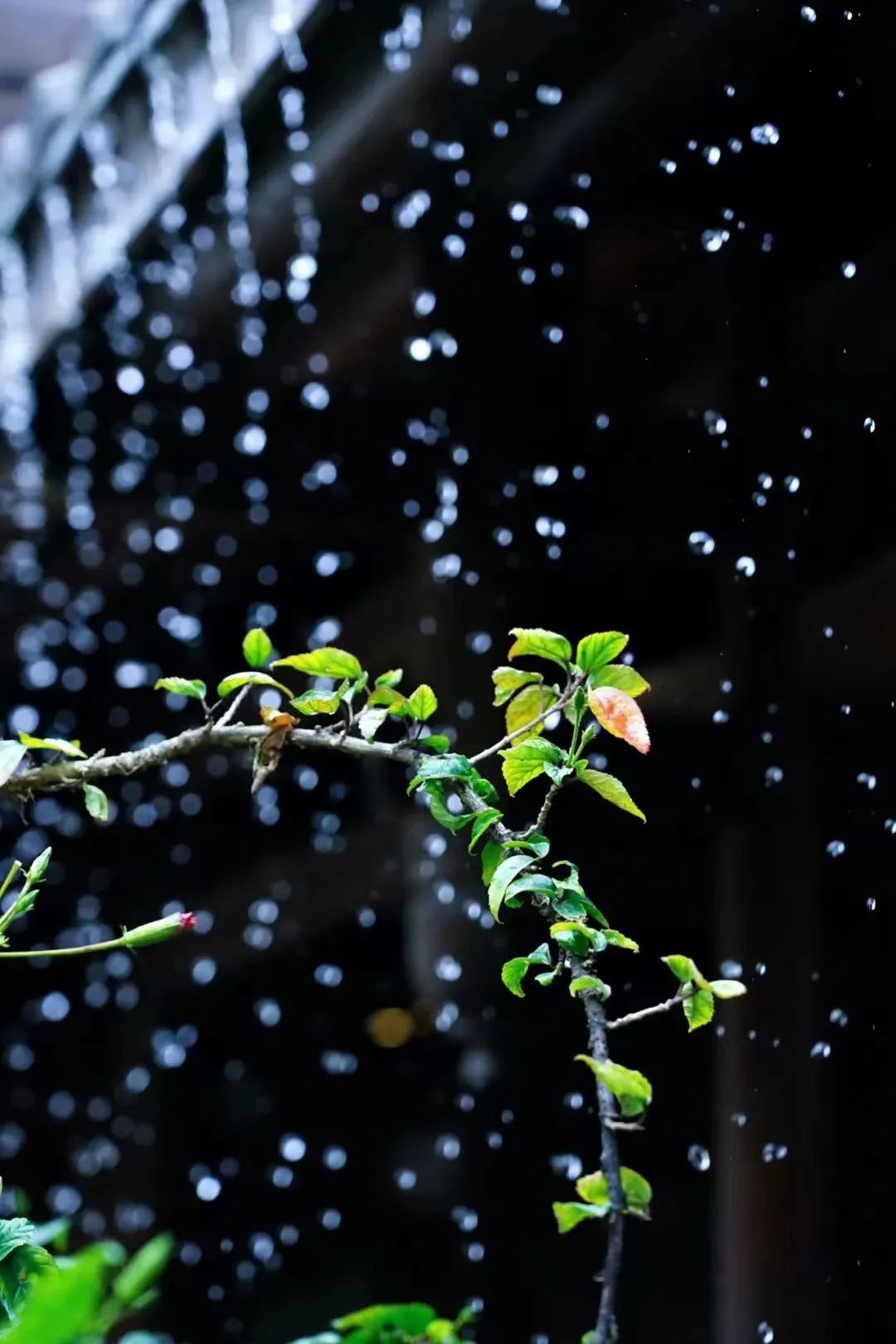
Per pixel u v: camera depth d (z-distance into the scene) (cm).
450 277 344
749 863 260
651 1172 277
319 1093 493
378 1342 213
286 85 345
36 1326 162
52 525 532
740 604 259
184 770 554
